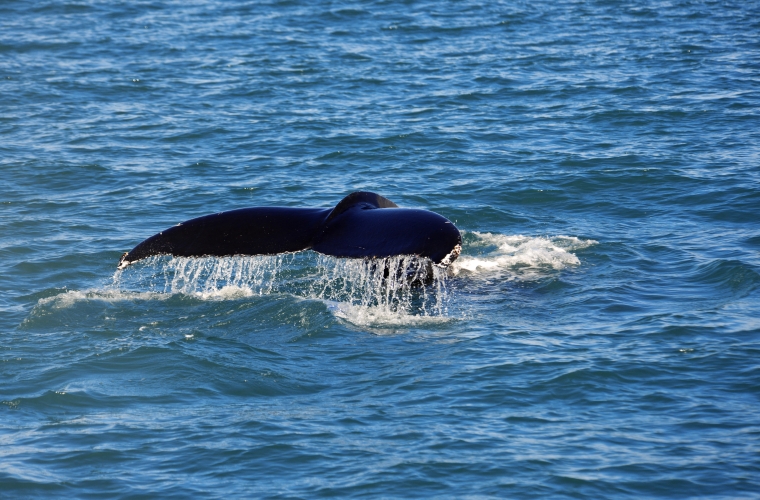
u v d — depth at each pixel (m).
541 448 33.53
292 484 31.58
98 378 40.19
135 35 144.62
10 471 32.56
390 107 101.62
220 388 39.31
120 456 33.66
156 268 55.56
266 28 148.75
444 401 37.44
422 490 31.05
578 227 63.62
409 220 42.19
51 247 60.03
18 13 163.00
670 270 53.62
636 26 144.50
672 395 37.44
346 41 138.88
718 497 30.31
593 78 111.88
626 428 34.88
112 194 73.56
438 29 146.25
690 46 127.88
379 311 47.25
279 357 42.09
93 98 108.06
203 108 102.88
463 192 72.12
